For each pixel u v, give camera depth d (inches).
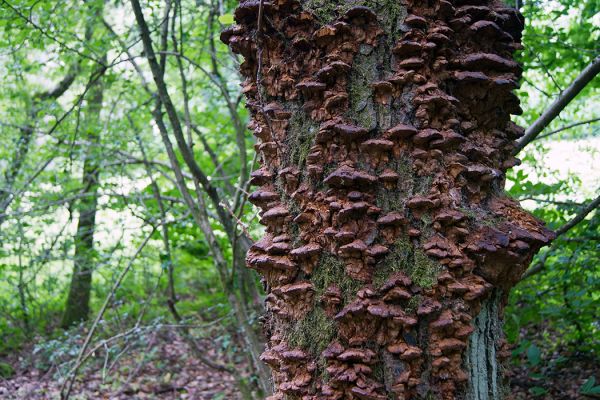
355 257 77.2
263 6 80.4
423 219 77.4
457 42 82.7
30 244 332.5
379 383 75.3
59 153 263.9
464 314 75.7
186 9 244.7
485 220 79.7
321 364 78.4
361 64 80.7
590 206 159.3
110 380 280.1
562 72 233.1
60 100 374.0
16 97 307.3
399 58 80.5
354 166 79.2
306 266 80.4
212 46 227.9
